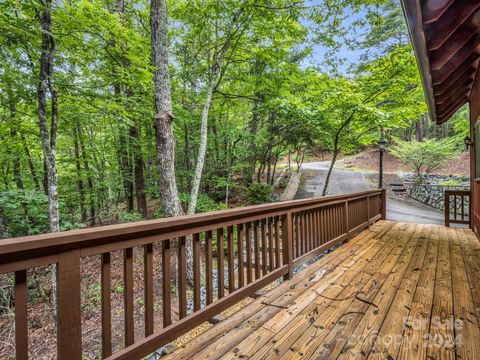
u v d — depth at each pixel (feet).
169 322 5.35
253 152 34.24
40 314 16.87
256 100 26.76
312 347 5.34
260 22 20.94
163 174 16.84
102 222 31.01
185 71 26.16
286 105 23.84
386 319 6.37
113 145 30.07
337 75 26.66
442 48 8.22
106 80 19.16
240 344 5.52
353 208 15.52
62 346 3.70
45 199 18.69
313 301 7.44
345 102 22.34
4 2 11.65
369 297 7.59
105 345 4.30
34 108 18.98
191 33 23.62
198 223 6.01
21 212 18.58
